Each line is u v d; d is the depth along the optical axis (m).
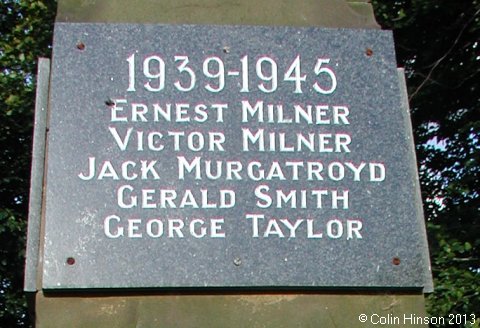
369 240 1.68
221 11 1.77
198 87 1.71
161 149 1.67
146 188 1.66
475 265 3.49
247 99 1.72
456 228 3.58
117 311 1.61
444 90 4.00
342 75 1.75
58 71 1.70
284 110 1.72
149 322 1.61
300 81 1.74
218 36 1.74
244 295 1.64
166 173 1.67
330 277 1.65
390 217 1.69
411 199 1.71
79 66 1.70
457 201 3.85
